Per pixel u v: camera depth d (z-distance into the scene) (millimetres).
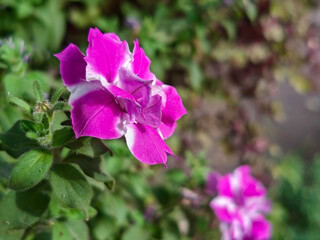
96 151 155
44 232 197
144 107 142
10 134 159
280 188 675
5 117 246
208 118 552
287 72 585
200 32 441
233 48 497
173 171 328
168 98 157
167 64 445
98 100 143
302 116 987
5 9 394
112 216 268
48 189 182
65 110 144
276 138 910
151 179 339
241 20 477
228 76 534
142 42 395
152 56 418
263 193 330
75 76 147
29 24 397
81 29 458
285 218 633
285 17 511
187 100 498
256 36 495
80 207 161
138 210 315
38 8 397
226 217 317
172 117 157
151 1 470
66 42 459
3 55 231
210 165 675
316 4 569
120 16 475
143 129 148
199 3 461
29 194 179
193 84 468
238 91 558
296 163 762
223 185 322
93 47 143
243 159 573
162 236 302
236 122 566
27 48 248
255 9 460
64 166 165
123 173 289
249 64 532
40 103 150
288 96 1030
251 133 572
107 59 146
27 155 155
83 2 452
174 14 466
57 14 410
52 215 184
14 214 176
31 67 354
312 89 597
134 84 144
